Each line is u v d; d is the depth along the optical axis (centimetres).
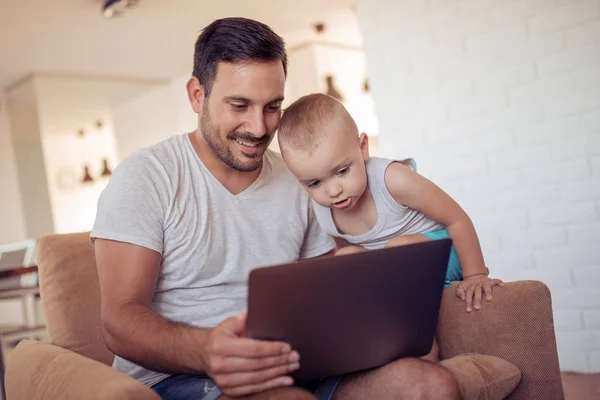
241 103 141
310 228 166
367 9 317
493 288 149
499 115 278
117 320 120
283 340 104
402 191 157
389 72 311
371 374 119
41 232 640
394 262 107
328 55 593
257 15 495
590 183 258
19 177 636
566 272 265
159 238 135
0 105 625
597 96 254
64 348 151
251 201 152
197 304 143
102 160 682
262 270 94
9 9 422
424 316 117
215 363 102
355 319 108
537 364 142
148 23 480
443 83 293
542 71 266
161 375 134
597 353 259
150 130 665
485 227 285
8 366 148
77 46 511
